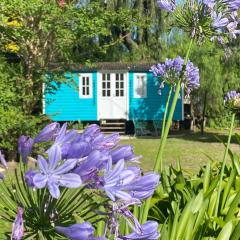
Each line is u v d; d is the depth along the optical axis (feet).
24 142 5.82
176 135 86.48
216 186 15.14
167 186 16.35
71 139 5.61
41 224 5.79
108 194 5.36
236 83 85.81
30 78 49.60
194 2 11.00
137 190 5.55
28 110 49.88
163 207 15.65
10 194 5.99
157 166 10.39
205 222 12.41
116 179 5.45
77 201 5.83
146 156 55.52
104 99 90.84
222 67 85.61
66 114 90.27
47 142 5.95
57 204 5.83
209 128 98.99
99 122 91.04
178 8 11.13
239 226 12.00
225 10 11.01
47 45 49.70
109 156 5.52
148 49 99.14
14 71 47.24
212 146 67.15
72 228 5.19
